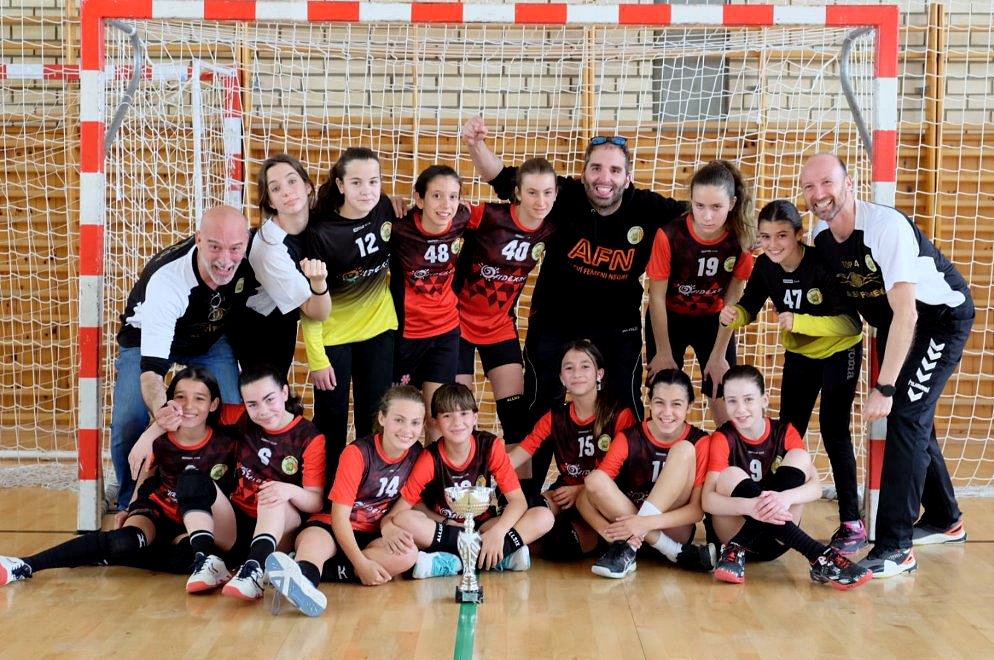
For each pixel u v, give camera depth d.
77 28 7.02
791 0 6.73
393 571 3.41
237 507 3.61
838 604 3.20
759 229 3.91
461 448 3.58
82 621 2.96
